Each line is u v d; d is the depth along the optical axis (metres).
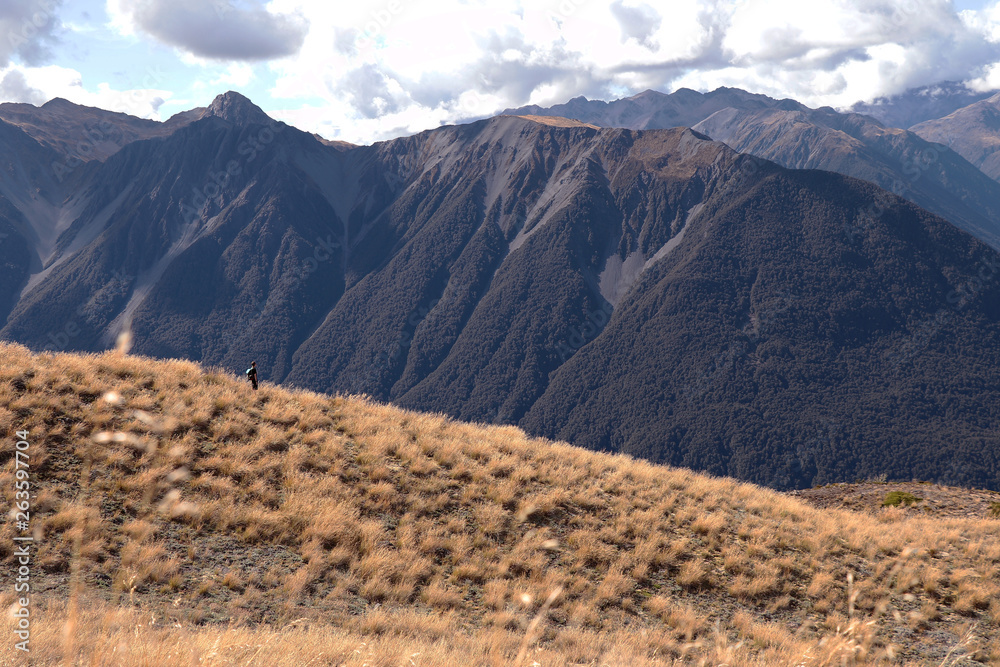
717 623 10.75
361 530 12.87
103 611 7.96
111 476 12.27
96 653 4.84
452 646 8.99
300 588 10.58
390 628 9.60
